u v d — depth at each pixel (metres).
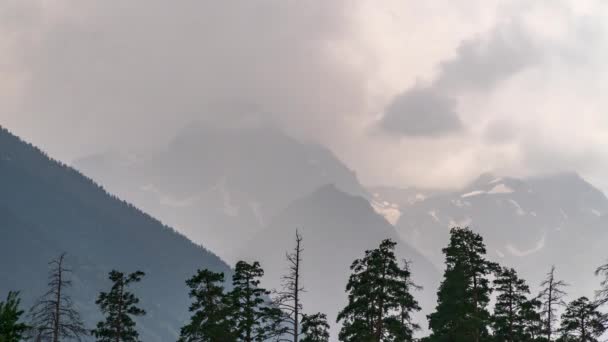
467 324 51.31
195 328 49.78
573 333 53.78
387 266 50.28
